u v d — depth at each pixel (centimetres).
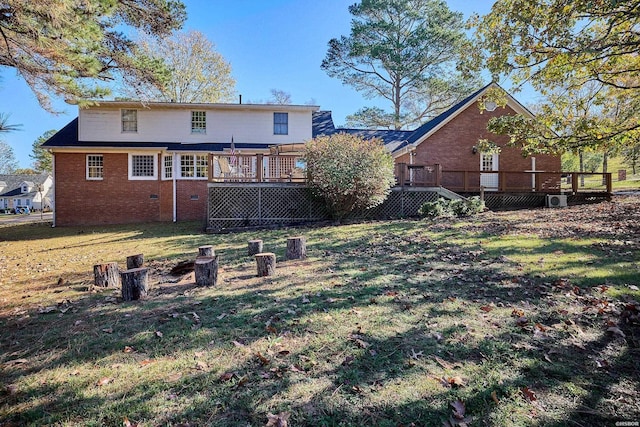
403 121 2380
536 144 831
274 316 349
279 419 200
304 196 1152
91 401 225
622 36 658
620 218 823
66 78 783
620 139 752
